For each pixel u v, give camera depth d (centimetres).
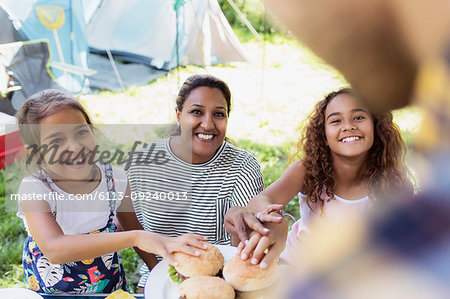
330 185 149
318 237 32
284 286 32
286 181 154
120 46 621
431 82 26
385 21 25
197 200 160
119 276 142
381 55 26
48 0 511
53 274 131
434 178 27
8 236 315
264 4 30
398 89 27
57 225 123
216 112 157
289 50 782
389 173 133
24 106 123
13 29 496
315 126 147
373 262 27
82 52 562
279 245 112
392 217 28
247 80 684
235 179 161
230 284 103
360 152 135
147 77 629
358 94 29
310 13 27
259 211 134
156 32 623
